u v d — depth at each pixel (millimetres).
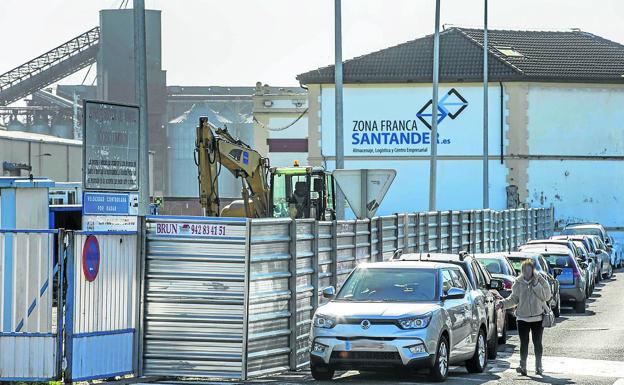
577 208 130250
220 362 34688
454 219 72250
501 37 146875
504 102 128500
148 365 35094
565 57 137875
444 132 128250
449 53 132000
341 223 44469
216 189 74875
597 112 130750
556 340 48562
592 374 37188
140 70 42250
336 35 61219
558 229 129875
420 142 128000
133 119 38500
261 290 35562
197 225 34781
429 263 36844
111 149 37719
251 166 78688
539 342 37188
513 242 100438
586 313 64250
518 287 37344
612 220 131000
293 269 37688
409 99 128125
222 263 34688
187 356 34844
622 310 66250
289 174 82312
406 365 33062
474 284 40156
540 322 37000
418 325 33281
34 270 32781
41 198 64938
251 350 34969
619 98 131125
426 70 128625
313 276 40188
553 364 40156
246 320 34531
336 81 61188
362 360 33312
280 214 82625
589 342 47625
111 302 34094
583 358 41969
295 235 37781
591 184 130375
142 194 41500
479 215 81188
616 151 130750
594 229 106500
